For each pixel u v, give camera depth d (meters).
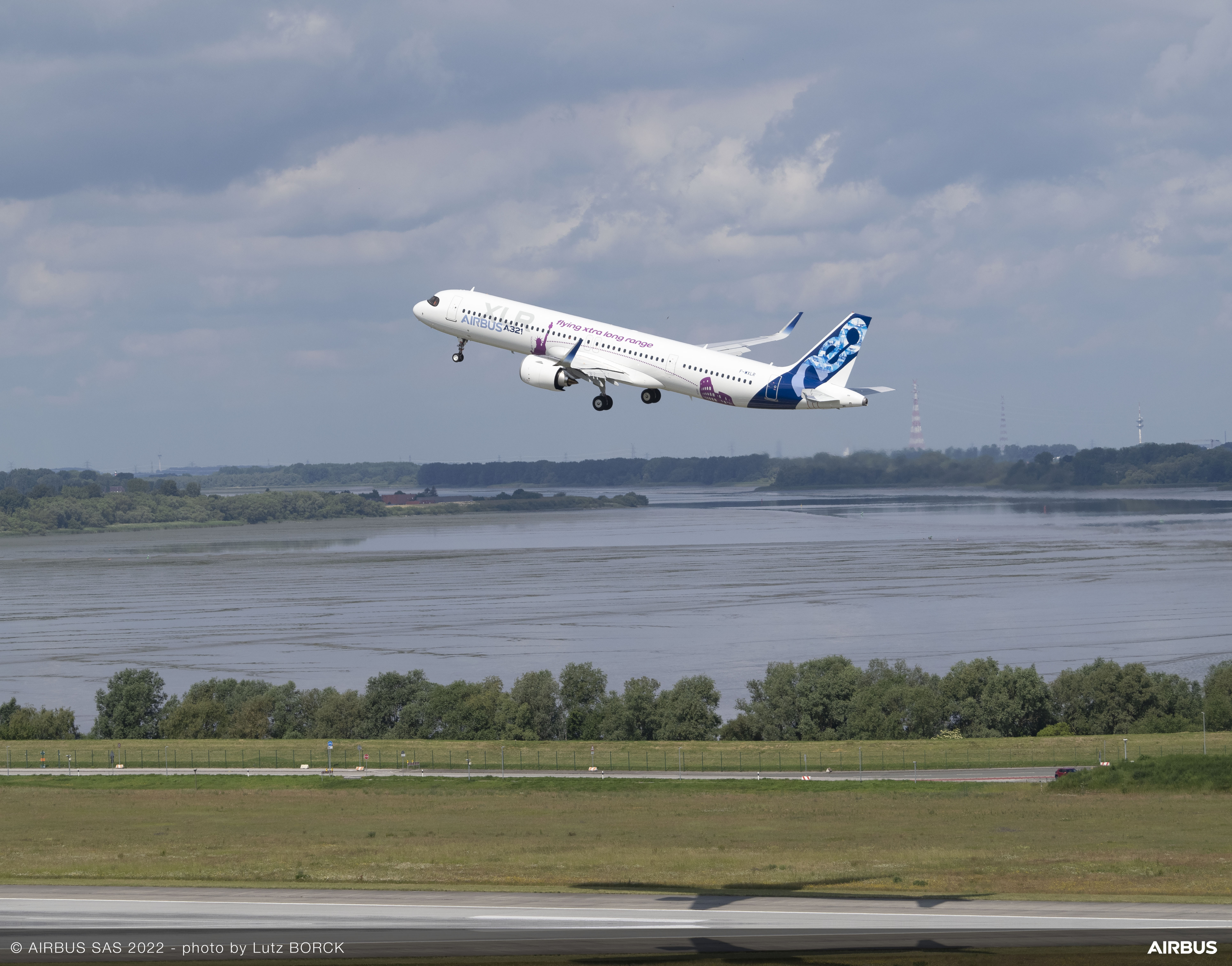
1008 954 138.50
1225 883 190.75
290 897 170.38
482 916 157.38
